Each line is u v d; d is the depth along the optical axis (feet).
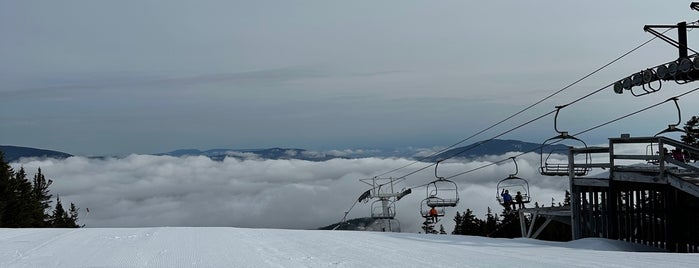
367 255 30.32
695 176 50.88
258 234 43.19
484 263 27.45
